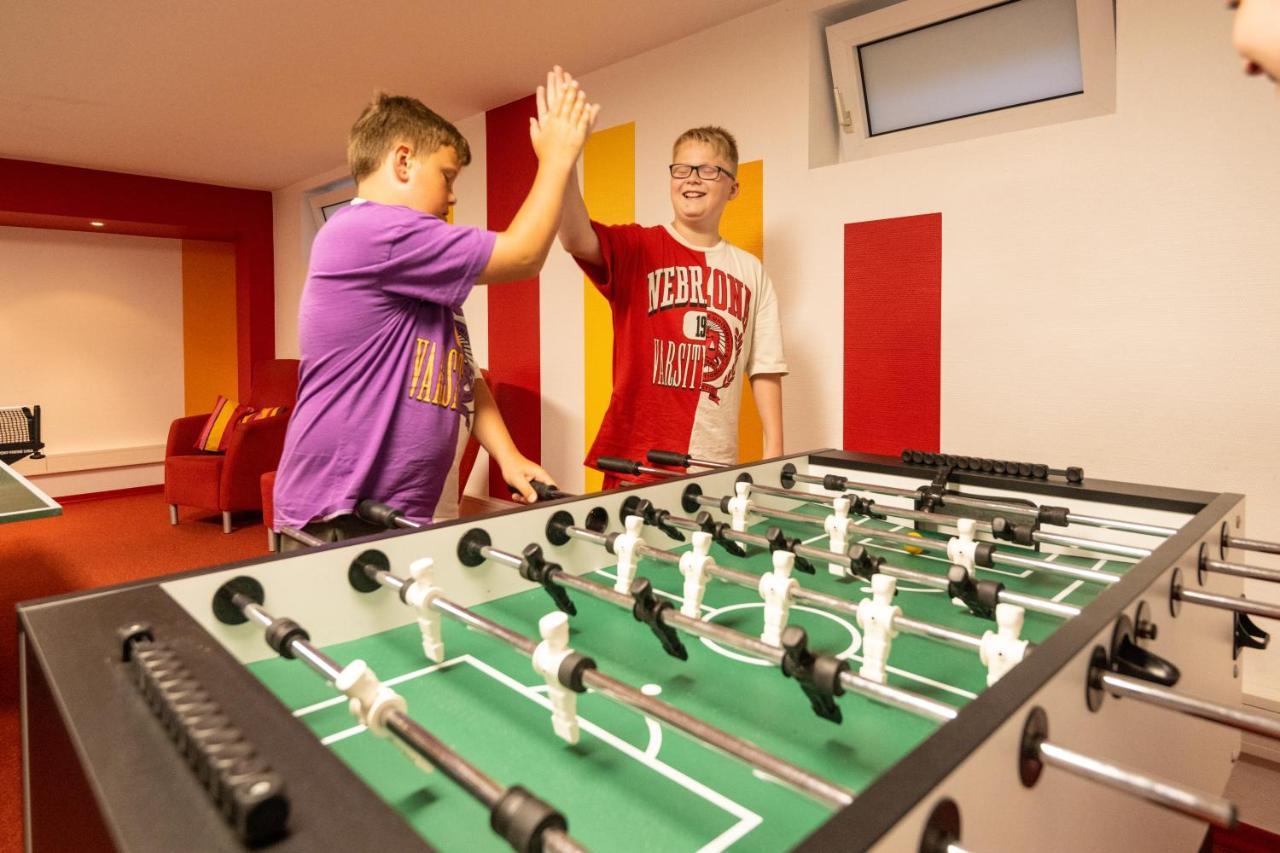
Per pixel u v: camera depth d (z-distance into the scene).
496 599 0.97
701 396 1.88
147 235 5.32
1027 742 0.49
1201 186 1.77
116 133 3.84
